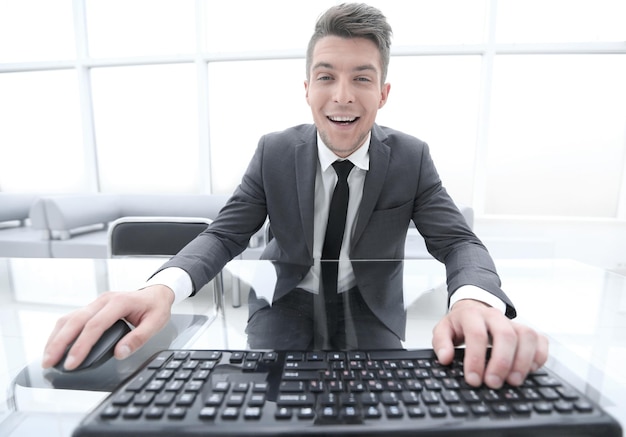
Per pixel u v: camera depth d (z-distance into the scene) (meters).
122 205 2.31
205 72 2.51
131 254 0.94
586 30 2.24
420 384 0.27
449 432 0.23
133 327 0.38
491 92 2.28
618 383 0.33
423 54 2.31
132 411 0.24
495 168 2.47
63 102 2.73
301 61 2.51
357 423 0.23
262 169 0.79
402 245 0.81
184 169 2.73
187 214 2.21
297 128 0.86
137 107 2.69
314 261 0.72
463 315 0.37
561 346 0.41
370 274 0.65
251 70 2.56
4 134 2.84
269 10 2.48
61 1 2.57
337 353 0.32
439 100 2.43
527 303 0.56
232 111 2.61
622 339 0.43
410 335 0.41
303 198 0.76
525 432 0.23
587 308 0.54
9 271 0.73
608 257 2.28
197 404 0.25
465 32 2.33
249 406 0.25
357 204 0.80
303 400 0.25
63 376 0.34
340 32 0.60
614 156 2.38
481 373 0.28
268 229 0.96
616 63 2.28
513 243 2.06
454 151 2.47
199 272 0.53
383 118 2.47
